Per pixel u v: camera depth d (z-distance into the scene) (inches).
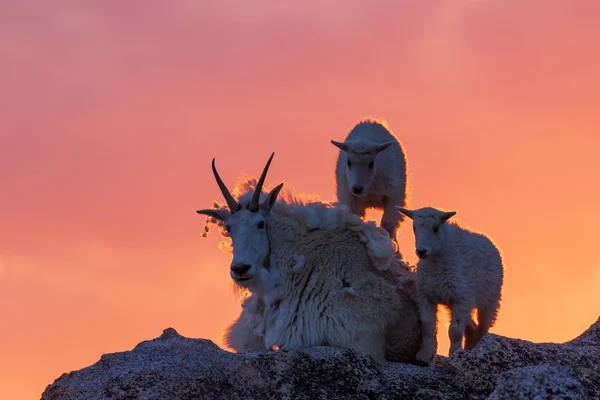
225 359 403.5
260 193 496.7
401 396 399.2
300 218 473.4
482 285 483.5
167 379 383.6
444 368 420.8
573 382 346.9
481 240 491.5
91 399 376.8
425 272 467.5
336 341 451.8
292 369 401.1
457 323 463.2
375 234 475.2
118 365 398.9
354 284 462.0
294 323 459.5
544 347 404.8
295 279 464.1
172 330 442.9
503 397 346.0
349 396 398.0
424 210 470.0
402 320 469.1
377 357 456.4
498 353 401.4
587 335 437.7
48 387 396.5
